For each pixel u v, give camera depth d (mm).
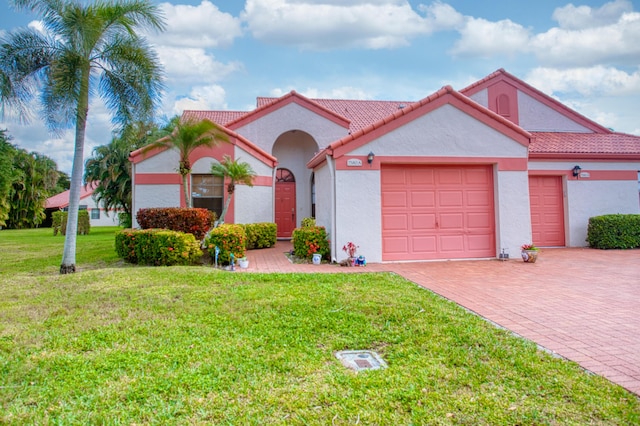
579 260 10742
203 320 5336
